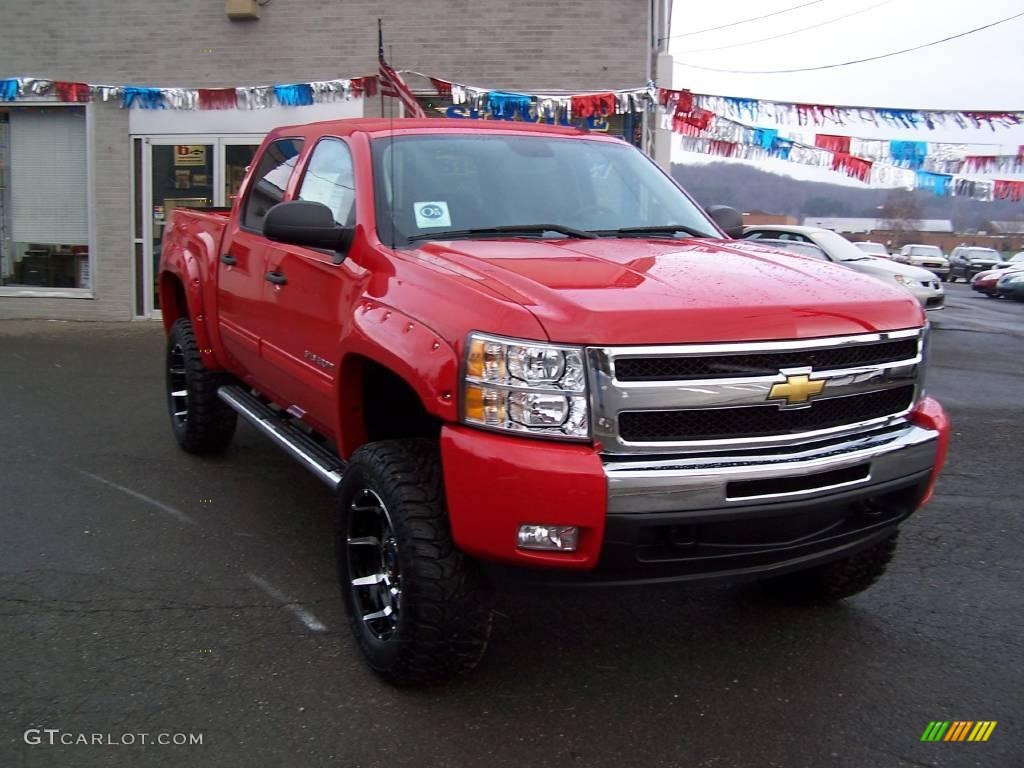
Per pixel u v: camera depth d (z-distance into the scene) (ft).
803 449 10.49
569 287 10.34
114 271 44.24
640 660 12.38
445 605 10.54
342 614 13.57
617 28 39.70
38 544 16.06
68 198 44.75
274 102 40.45
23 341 38.42
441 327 10.46
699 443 10.04
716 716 11.00
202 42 42.24
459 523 10.02
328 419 13.57
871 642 12.98
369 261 12.60
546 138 15.75
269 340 15.74
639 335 9.70
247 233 17.24
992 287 96.84
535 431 9.72
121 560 15.44
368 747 10.27
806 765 10.06
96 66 43.04
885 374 11.09
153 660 12.11
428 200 13.62
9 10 43.11
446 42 40.60
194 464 20.88
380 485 11.03
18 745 10.18
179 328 21.07
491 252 11.98
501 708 11.10
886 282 12.36
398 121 15.21
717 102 36.96
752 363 10.14
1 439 22.72
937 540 17.10
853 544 11.31
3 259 45.52
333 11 41.19
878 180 36.63
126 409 26.12
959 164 35.94
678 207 15.67
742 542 10.39
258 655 12.28
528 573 9.98
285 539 16.51
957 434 25.45
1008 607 14.19
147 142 43.04
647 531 9.78
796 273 11.77
